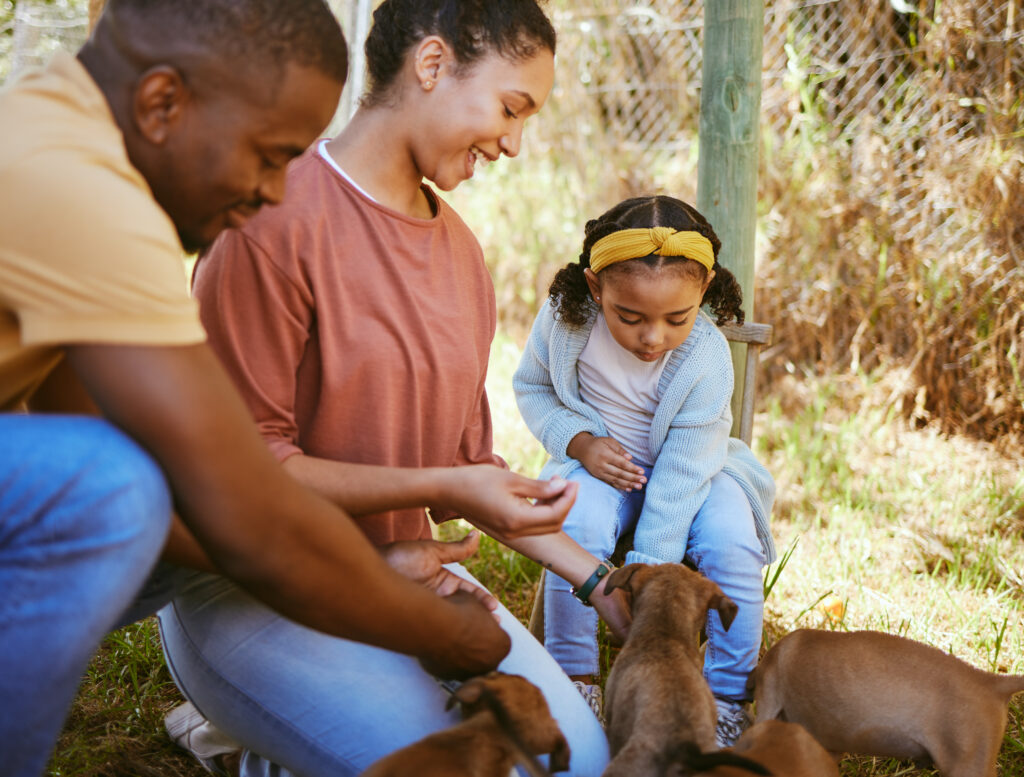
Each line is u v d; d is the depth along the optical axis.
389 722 2.02
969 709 2.47
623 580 2.53
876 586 3.96
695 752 1.98
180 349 1.50
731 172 3.99
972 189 5.50
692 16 6.95
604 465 3.12
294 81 1.63
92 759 2.60
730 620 2.52
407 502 2.09
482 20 2.19
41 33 7.81
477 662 1.97
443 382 2.32
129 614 2.13
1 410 1.68
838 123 6.07
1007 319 5.46
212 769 2.57
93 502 1.50
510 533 2.05
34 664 1.54
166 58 1.57
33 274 1.44
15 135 1.47
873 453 5.37
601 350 3.25
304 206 2.17
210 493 1.52
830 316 6.04
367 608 1.70
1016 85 5.44
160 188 1.66
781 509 4.72
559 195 7.37
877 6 5.89
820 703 2.60
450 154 2.27
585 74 7.29
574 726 2.20
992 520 4.53
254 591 1.63
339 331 2.19
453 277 2.39
